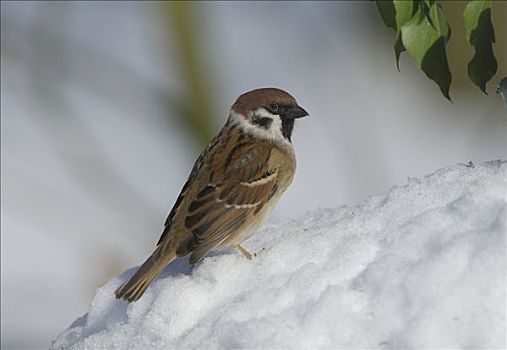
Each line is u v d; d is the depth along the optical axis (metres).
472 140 16.56
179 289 7.25
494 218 6.58
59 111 16.91
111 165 16.39
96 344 7.23
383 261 6.64
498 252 6.24
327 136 16.84
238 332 6.49
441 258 6.39
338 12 18.91
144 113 17.12
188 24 16.00
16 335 13.55
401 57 18.23
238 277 7.28
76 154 16.59
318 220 8.54
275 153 8.77
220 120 16.31
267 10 19.23
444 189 7.37
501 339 5.95
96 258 14.73
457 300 6.13
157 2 15.95
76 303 14.23
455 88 17.31
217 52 17.42
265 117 8.90
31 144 16.86
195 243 7.88
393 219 7.26
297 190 15.70
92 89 17.30
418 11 7.74
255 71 17.86
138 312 7.42
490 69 7.87
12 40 16.44
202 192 8.30
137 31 18.44
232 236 8.30
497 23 16.75
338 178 15.93
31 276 14.59
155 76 17.02
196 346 6.68
